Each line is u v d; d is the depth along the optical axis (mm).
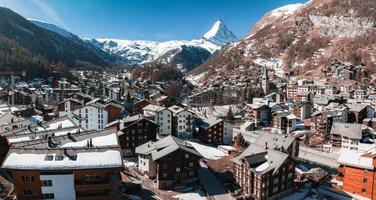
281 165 72938
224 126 123438
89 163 48719
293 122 142625
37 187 47688
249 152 84812
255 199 72000
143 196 67812
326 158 107250
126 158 96812
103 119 122688
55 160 48438
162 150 77500
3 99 175250
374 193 72812
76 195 48906
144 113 140625
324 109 157125
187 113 125125
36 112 143125
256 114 160125
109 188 49250
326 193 78188
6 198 50625
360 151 82125
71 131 72500
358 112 144125
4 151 64000
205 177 82562
